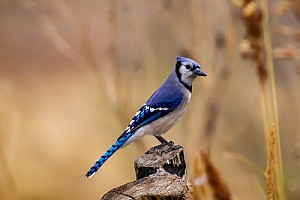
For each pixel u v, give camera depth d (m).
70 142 16.67
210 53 11.24
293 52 9.05
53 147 16.44
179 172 7.78
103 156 8.98
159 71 16.02
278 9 9.16
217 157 13.02
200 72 9.62
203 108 11.51
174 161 7.73
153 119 9.43
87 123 17.09
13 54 22.02
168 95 9.52
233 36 11.21
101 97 16.53
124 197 6.52
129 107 11.73
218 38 11.38
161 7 11.53
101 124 16.03
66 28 19.38
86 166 16.14
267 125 8.62
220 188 7.34
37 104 18.75
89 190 15.36
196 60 11.21
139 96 13.48
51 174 15.68
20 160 15.80
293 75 13.25
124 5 12.20
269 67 8.64
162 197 6.56
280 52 9.02
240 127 13.91
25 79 20.89
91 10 19.81
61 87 20.20
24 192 15.06
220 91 11.56
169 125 9.61
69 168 16.03
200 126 11.52
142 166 7.55
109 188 14.91
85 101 18.41
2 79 13.61
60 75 21.12
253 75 14.25
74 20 12.38
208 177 7.35
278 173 8.22
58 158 16.27
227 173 12.96
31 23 22.58
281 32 9.84
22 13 22.20
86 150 16.39
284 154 13.16
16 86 19.42
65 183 15.57
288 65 13.41
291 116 13.34
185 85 9.66
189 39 11.28
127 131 9.27
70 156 16.34
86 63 11.68
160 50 16.06
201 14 11.21
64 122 17.50
